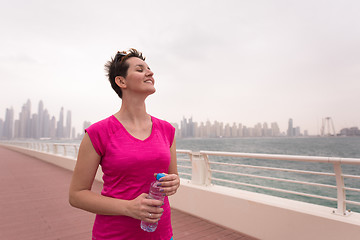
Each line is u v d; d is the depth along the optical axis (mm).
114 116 1008
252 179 23188
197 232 3232
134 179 914
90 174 924
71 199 911
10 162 13289
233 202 3283
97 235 938
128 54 1064
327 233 2354
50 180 7562
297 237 2582
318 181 21922
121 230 892
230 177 24016
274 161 39594
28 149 19766
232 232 3227
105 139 916
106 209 839
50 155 13047
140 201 780
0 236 3229
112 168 906
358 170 28688
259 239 2961
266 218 2885
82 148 917
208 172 3953
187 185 4035
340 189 2395
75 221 3789
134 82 993
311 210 2555
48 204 4766
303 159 2553
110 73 1074
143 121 1059
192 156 4145
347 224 2225
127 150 905
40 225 3619
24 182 7234
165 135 1123
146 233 919
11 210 4371
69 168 10039
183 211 4066
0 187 6484
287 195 16734
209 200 3627
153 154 948
